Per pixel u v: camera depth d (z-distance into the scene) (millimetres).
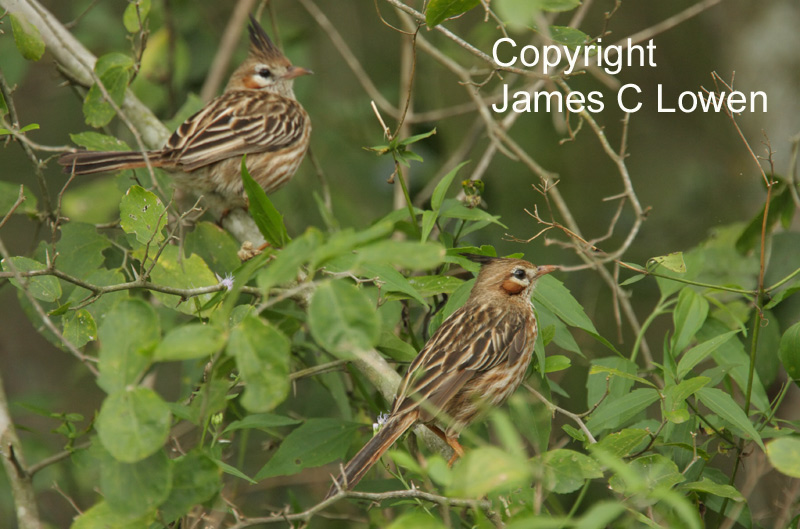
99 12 15305
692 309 9414
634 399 8375
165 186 11375
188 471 6629
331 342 5242
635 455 8469
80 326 8508
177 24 15758
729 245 10805
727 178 16625
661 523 8133
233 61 16125
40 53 10195
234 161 11953
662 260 8852
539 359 9203
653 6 17875
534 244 15641
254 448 12680
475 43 15578
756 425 9109
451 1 8492
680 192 17031
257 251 10305
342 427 9508
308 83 15711
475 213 9789
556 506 8859
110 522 6348
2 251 6898
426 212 9133
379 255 5242
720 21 15461
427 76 16375
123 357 5742
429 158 15641
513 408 9023
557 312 9445
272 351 5570
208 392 6375
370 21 17359
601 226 16938
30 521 7418
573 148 17266
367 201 15477
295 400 12359
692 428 8945
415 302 10906
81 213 12516
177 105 15328
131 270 10992
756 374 9445
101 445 6219
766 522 11773
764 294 9258
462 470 5043
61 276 7824
